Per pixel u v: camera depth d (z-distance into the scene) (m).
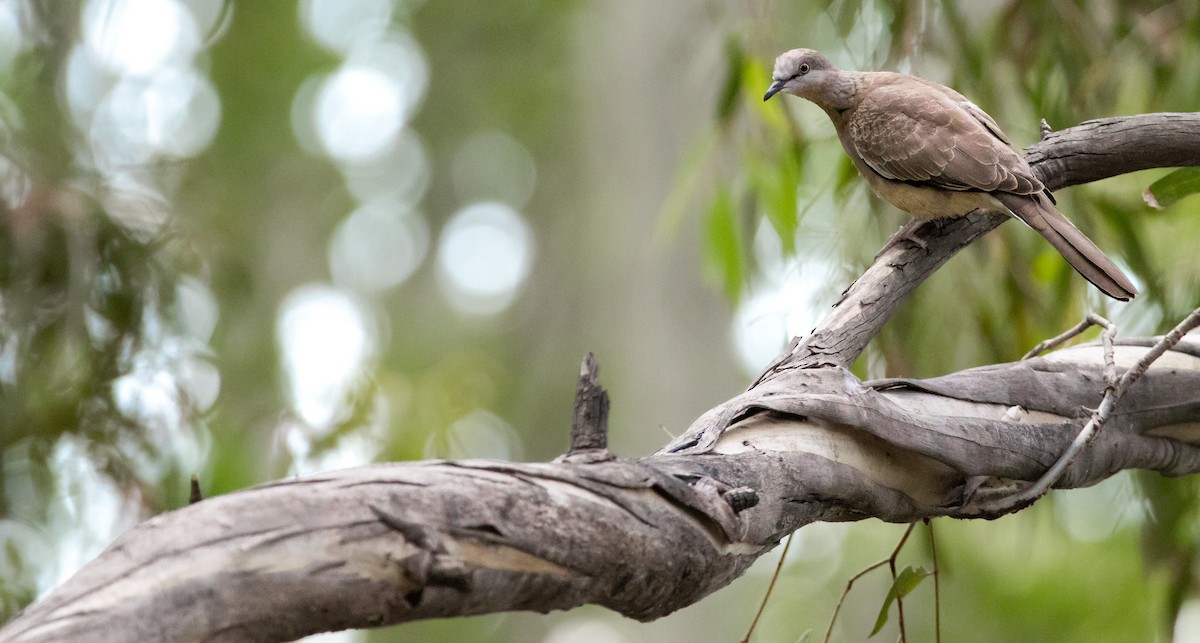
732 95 9.89
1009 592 19.70
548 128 27.78
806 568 22.27
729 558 4.49
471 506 3.72
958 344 10.16
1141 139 7.31
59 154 10.89
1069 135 7.54
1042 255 9.86
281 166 25.77
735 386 23.88
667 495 4.16
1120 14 9.96
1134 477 9.62
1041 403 5.92
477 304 28.41
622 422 24.14
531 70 27.30
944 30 9.80
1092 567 18.11
